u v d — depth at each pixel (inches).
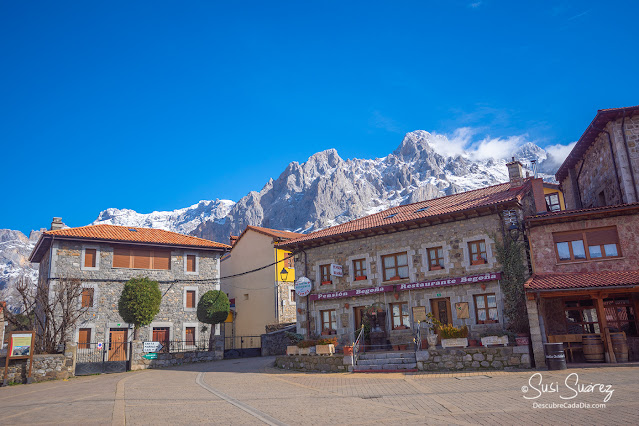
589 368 606.5
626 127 797.2
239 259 1609.3
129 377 832.9
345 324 949.8
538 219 745.6
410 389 531.2
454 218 858.8
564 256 736.3
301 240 1031.6
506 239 796.0
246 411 414.0
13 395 634.2
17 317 1133.1
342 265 982.4
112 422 375.6
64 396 582.2
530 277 728.3
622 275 667.4
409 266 895.7
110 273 1190.3
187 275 1298.0
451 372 665.6
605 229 723.4
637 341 684.1
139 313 1159.6
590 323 727.1
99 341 1139.9
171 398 518.9
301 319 1016.2
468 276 819.4
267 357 1167.6
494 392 476.4
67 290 1005.8
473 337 802.8
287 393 538.0
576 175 1045.2
